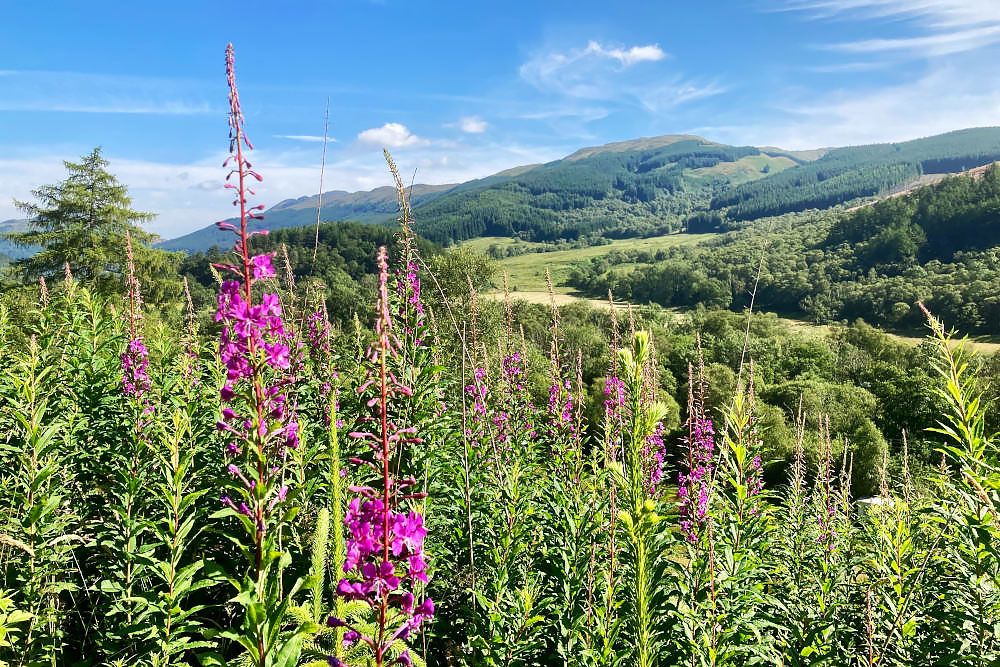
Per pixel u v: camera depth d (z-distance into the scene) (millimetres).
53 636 4535
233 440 5434
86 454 6059
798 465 8078
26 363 6160
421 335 6355
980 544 3926
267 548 3354
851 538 7121
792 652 4637
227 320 3510
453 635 5602
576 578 5016
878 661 4316
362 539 2498
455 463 6543
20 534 4645
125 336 7980
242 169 3469
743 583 4906
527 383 10438
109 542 4953
